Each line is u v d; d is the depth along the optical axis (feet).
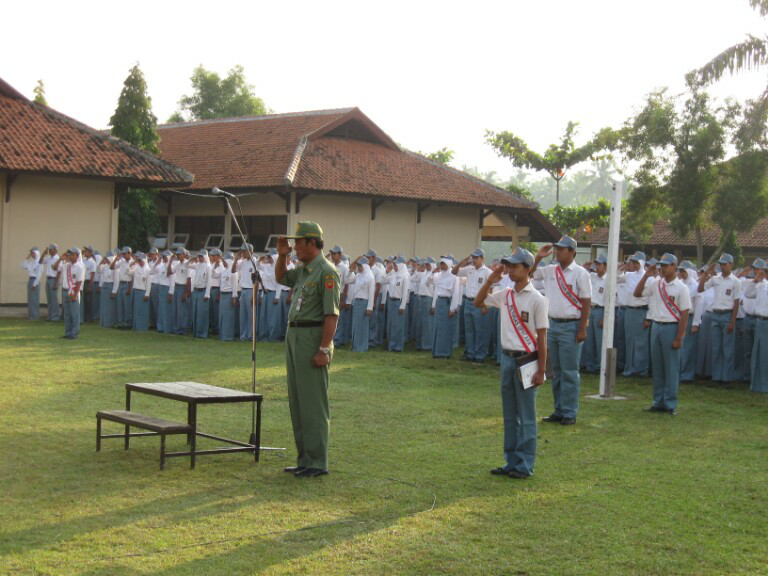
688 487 25.38
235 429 31.94
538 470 27.04
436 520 21.43
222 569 17.72
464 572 17.98
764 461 29.14
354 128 105.60
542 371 25.68
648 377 50.44
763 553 19.74
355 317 59.82
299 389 25.48
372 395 40.45
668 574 18.29
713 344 48.80
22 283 82.69
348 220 95.20
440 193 100.73
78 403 35.65
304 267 26.23
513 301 26.00
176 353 53.72
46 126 87.15
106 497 22.58
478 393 42.06
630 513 22.54
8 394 37.14
